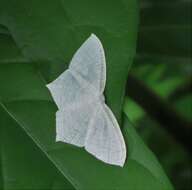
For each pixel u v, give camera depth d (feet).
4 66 0.73
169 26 0.98
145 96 0.97
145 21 0.99
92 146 0.72
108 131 0.72
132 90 0.97
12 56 0.73
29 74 0.73
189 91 1.10
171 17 0.98
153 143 1.09
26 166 0.71
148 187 0.71
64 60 0.72
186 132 0.99
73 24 0.72
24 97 0.72
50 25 0.72
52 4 0.72
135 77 0.97
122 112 0.72
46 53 0.72
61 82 0.72
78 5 0.72
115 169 0.72
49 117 0.72
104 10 0.72
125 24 0.71
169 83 1.10
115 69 0.71
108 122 0.72
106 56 0.71
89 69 0.72
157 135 1.10
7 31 0.73
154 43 0.98
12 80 0.73
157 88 1.10
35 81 0.73
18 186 0.70
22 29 0.71
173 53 0.99
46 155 0.71
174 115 0.98
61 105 0.72
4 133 0.71
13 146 0.71
